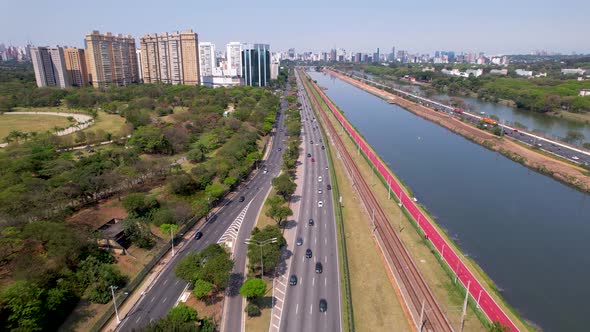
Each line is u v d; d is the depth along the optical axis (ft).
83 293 381.40
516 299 410.31
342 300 381.19
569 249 511.81
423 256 462.19
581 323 376.68
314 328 344.28
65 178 585.22
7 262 399.03
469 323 349.00
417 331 339.16
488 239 533.55
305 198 641.81
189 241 497.87
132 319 359.66
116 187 606.96
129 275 420.77
